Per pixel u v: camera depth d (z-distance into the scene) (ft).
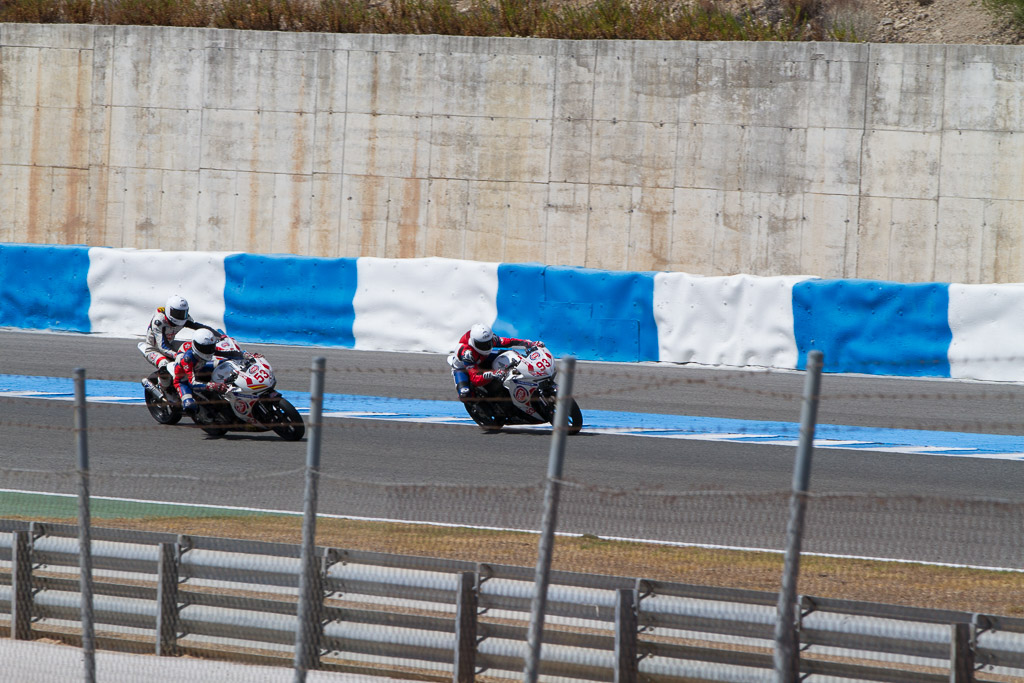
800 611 52.54
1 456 115.75
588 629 55.01
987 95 216.74
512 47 236.63
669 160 231.50
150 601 61.98
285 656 59.00
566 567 75.92
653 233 233.35
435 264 207.41
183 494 99.86
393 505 96.02
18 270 225.56
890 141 221.87
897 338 186.91
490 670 56.18
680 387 176.45
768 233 228.22
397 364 193.88
